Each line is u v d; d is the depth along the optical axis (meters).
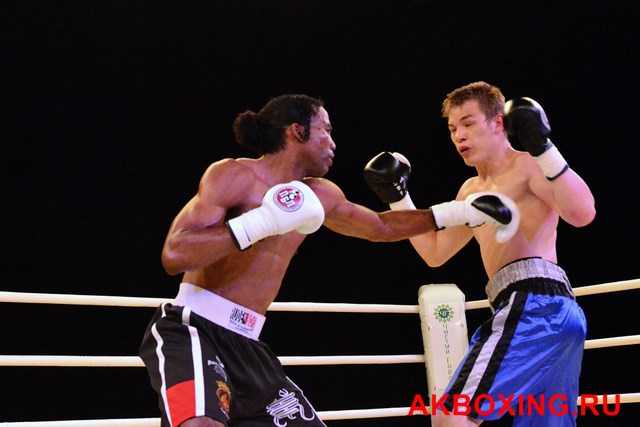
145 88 7.32
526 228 2.80
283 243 2.51
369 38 7.66
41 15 6.87
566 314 2.67
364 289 7.48
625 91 7.17
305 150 2.51
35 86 6.97
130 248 7.08
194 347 2.29
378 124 7.73
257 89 7.62
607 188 7.11
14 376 6.54
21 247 6.80
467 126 2.95
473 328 7.28
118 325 6.93
